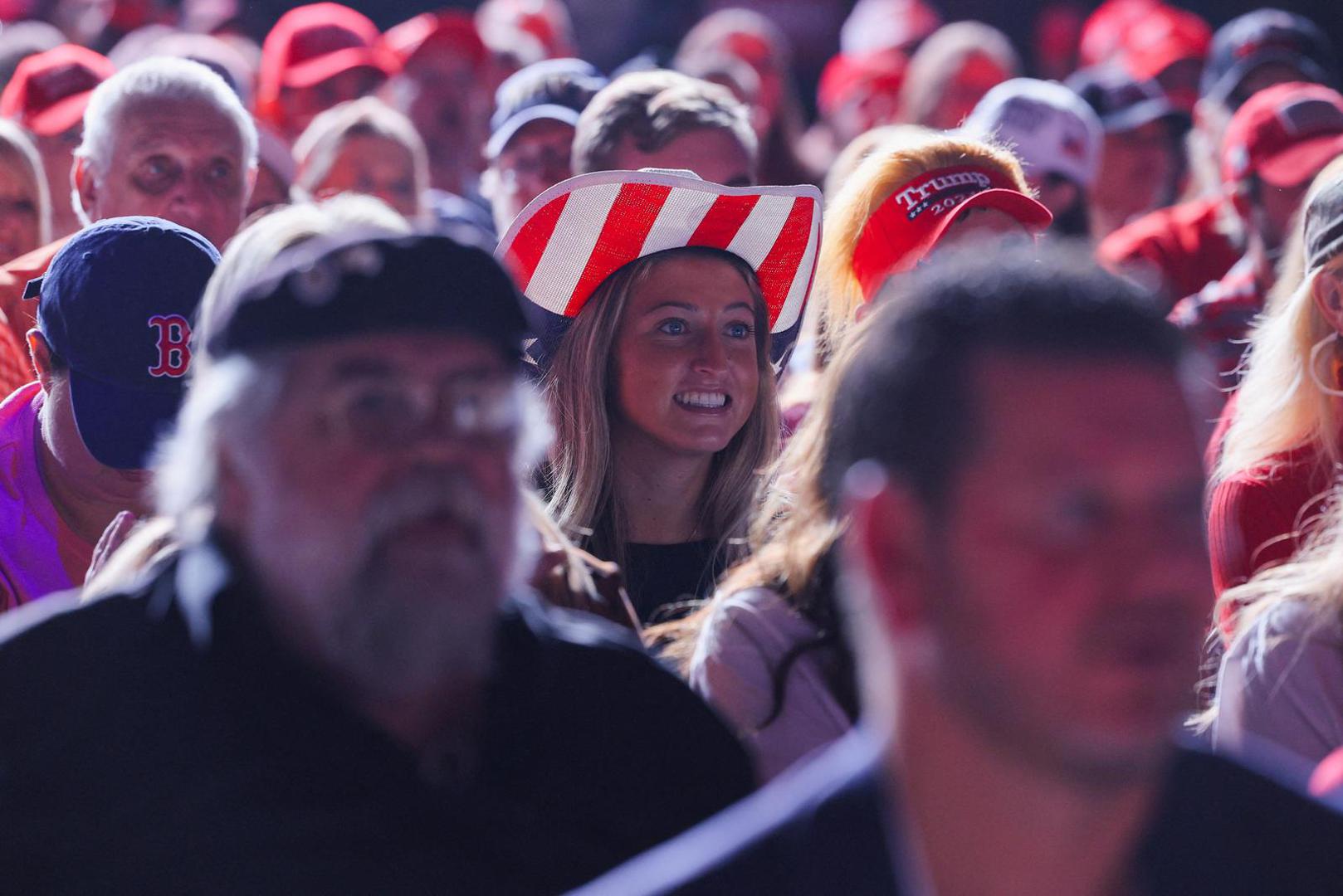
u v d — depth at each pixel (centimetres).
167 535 689
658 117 1409
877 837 445
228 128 1316
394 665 541
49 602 664
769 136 2431
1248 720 830
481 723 599
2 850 573
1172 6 3812
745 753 660
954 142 1140
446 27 2281
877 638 445
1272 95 1609
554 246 1077
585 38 4244
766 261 1112
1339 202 1013
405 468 539
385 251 552
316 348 547
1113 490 413
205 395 577
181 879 561
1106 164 2272
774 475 1031
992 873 430
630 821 617
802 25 4172
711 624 820
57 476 918
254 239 646
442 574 538
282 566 553
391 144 1817
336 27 2241
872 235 1120
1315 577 836
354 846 565
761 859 455
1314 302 1027
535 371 1102
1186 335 444
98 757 579
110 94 1311
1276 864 483
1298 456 1025
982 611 416
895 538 434
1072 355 421
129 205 1297
